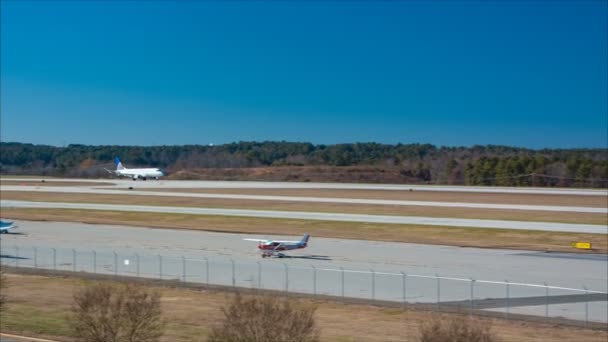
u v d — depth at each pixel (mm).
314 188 166500
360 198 132625
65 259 66000
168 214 104188
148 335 32531
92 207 115938
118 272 59000
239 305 29266
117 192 151750
